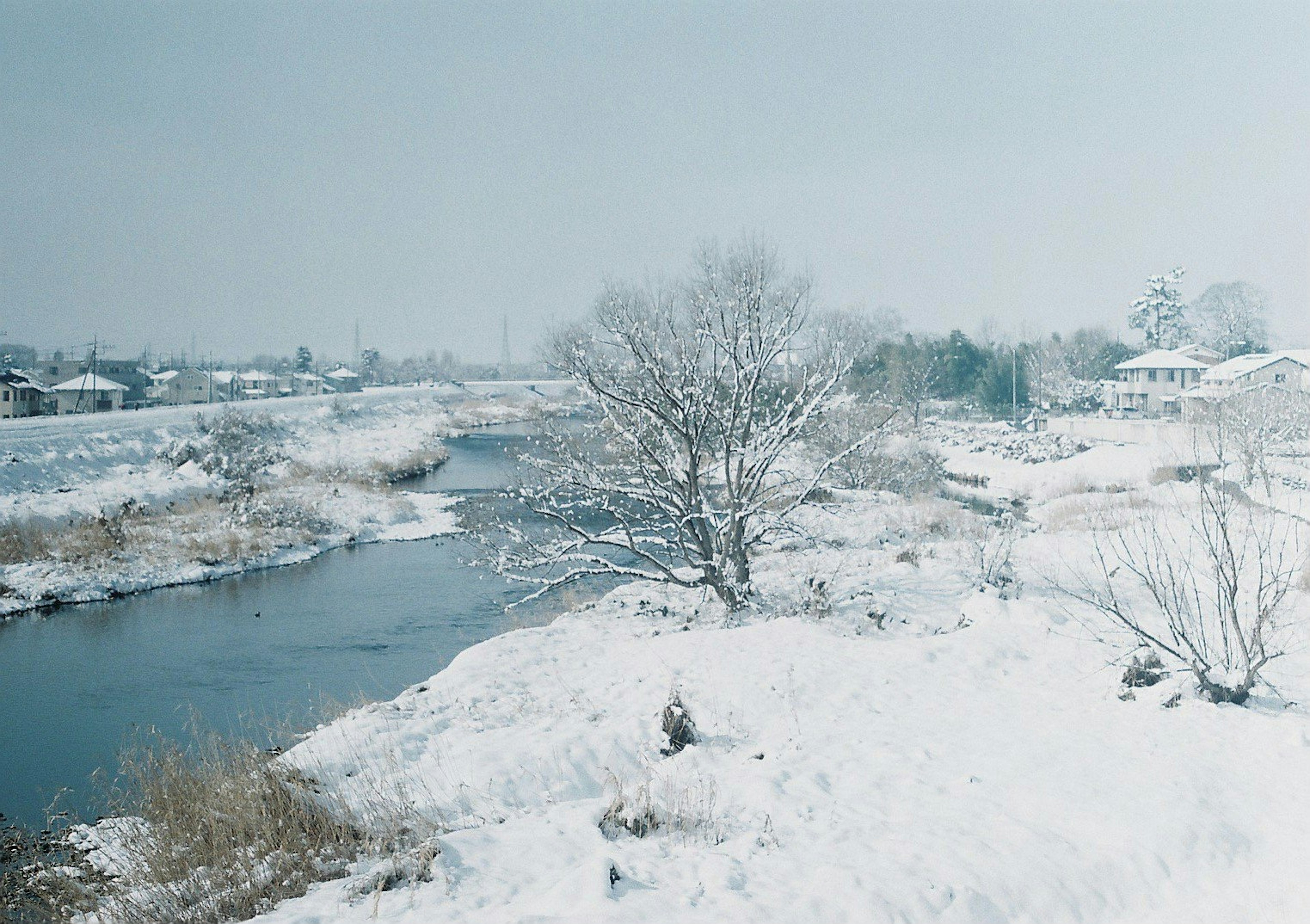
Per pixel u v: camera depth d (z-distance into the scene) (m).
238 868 8.00
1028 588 20.08
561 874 7.41
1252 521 16.69
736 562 20.70
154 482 41.88
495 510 40.81
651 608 21.53
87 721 17.78
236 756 10.49
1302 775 9.70
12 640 23.78
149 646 23.11
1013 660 15.01
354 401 95.62
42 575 28.95
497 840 8.22
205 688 19.70
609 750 11.66
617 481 22.28
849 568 23.48
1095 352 99.19
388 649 22.36
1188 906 7.45
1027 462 58.09
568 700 14.35
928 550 25.05
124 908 7.70
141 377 118.50
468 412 104.56
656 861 7.70
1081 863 7.82
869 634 17.88
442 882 7.26
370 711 13.93
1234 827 8.55
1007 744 10.92
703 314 20.45
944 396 90.44
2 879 9.14
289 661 21.55
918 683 14.02
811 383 21.12
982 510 39.38
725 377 21.83
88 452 45.09
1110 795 9.20
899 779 9.88
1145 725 11.48
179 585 29.98
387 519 41.03
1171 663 13.80
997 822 8.62
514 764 11.03
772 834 8.34
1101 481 44.50
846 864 7.60
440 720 13.35
